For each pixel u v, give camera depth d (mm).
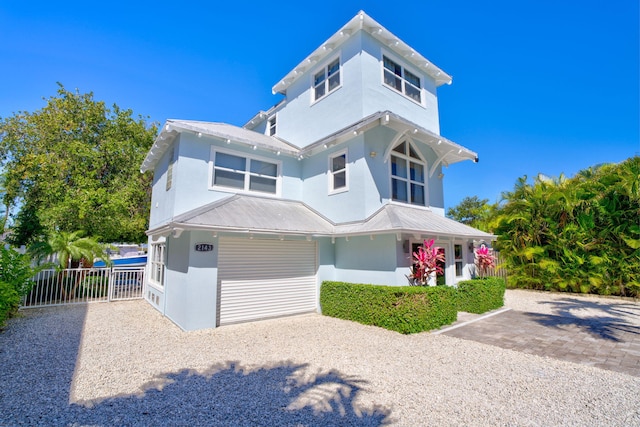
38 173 21516
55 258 16438
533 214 19562
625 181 16203
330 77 14984
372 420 4469
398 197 13453
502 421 4434
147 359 7152
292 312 12164
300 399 5152
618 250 16547
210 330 9836
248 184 13547
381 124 12047
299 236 11836
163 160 14492
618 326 10500
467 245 15000
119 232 23109
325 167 13898
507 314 12562
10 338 8805
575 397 5215
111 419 4445
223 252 10812
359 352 7637
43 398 5105
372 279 11445
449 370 6461
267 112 19891
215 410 4766
